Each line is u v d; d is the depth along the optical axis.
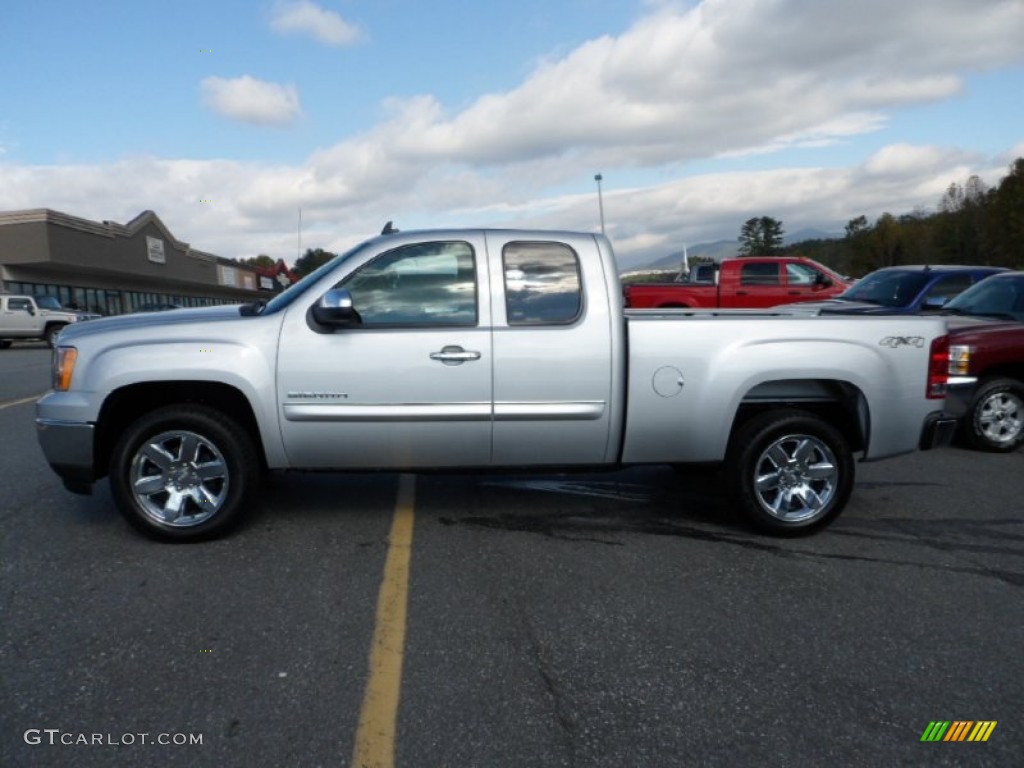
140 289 43.56
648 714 2.73
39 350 23.48
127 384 4.17
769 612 3.58
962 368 7.00
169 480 4.30
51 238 31.38
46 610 3.49
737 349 4.47
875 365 4.58
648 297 14.81
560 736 2.60
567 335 4.36
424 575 3.96
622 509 5.18
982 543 4.58
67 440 4.20
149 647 3.15
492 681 2.94
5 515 4.86
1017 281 8.10
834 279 14.36
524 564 4.13
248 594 3.68
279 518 4.85
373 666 3.03
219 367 4.19
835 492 4.60
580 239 4.49
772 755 2.51
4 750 2.46
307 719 2.67
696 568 4.12
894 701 2.84
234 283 56.94
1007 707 2.81
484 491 5.56
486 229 4.50
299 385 4.24
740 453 4.55
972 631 3.41
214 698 2.79
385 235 4.49
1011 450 7.21
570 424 4.41
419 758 2.47
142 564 4.05
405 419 4.30
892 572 4.10
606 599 3.70
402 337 4.27
